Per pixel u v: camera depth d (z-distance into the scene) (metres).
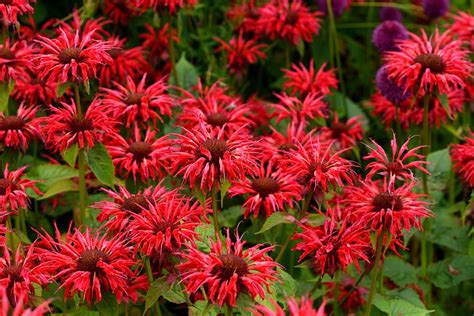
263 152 4.63
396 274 5.09
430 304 5.18
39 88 5.18
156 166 4.39
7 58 4.72
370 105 6.12
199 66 6.49
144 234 3.50
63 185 4.93
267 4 6.29
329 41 6.68
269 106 5.95
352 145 5.59
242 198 5.42
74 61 4.05
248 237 4.32
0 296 3.31
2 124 4.39
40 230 5.26
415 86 4.77
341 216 4.09
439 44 5.08
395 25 5.99
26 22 6.14
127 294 3.56
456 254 5.58
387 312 4.15
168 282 3.54
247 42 6.30
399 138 5.45
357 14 7.57
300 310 2.71
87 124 4.24
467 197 4.73
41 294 3.70
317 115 5.41
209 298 3.37
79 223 4.82
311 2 7.24
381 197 3.73
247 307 3.32
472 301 5.82
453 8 7.02
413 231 4.30
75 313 3.66
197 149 3.71
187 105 5.16
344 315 4.57
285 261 5.02
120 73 5.59
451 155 5.43
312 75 5.73
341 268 3.91
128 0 5.70
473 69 4.96
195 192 3.69
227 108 5.11
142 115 4.73
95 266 3.44
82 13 5.88
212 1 6.75
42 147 5.92
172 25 6.42
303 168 4.02
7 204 4.09
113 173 4.30
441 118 5.62
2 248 3.98
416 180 4.23
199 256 3.38
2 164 4.45
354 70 7.42
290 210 4.46
